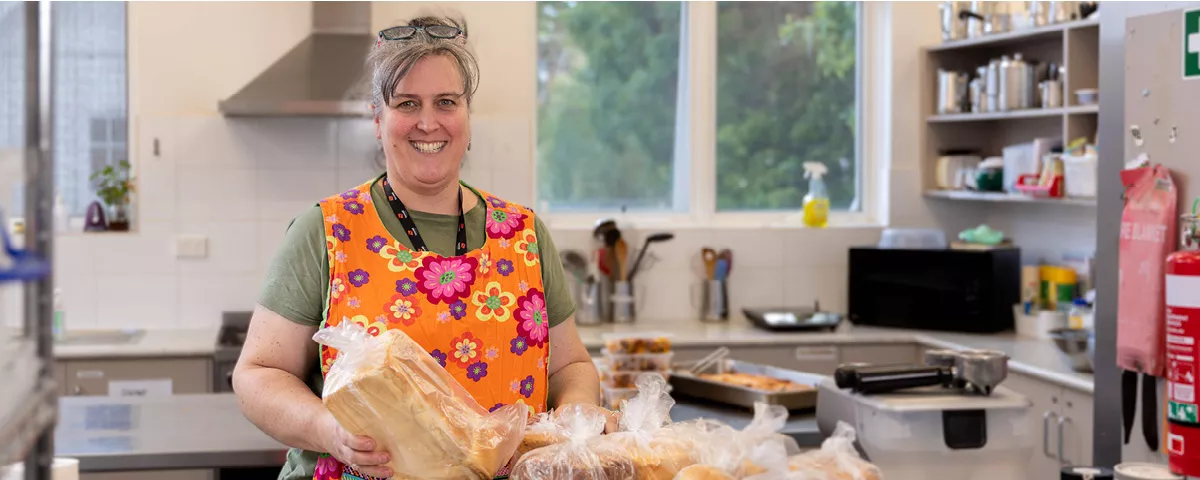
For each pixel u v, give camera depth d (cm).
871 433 208
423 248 168
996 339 429
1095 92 400
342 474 156
